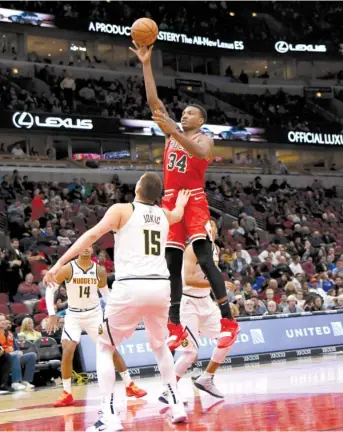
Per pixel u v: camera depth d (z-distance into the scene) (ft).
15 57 89.92
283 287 56.44
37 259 54.60
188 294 22.62
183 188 18.47
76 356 37.91
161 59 101.81
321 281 58.29
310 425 15.23
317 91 106.11
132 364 39.34
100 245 64.44
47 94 83.41
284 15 110.52
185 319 22.58
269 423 15.90
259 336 44.86
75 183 74.79
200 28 98.07
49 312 26.81
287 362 42.14
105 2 96.07
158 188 16.56
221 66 108.68
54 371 40.14
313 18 111.45
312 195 90.43
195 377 36.86
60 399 25.54
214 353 22.04
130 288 15.79
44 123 78.28
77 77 92.07
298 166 105.50
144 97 93.91
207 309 22.79
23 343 37.88
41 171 79.10
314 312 48.42
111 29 91.09
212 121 91.81
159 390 29.89
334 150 107.04
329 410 17.80
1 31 90.63
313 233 74.84
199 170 18.38
